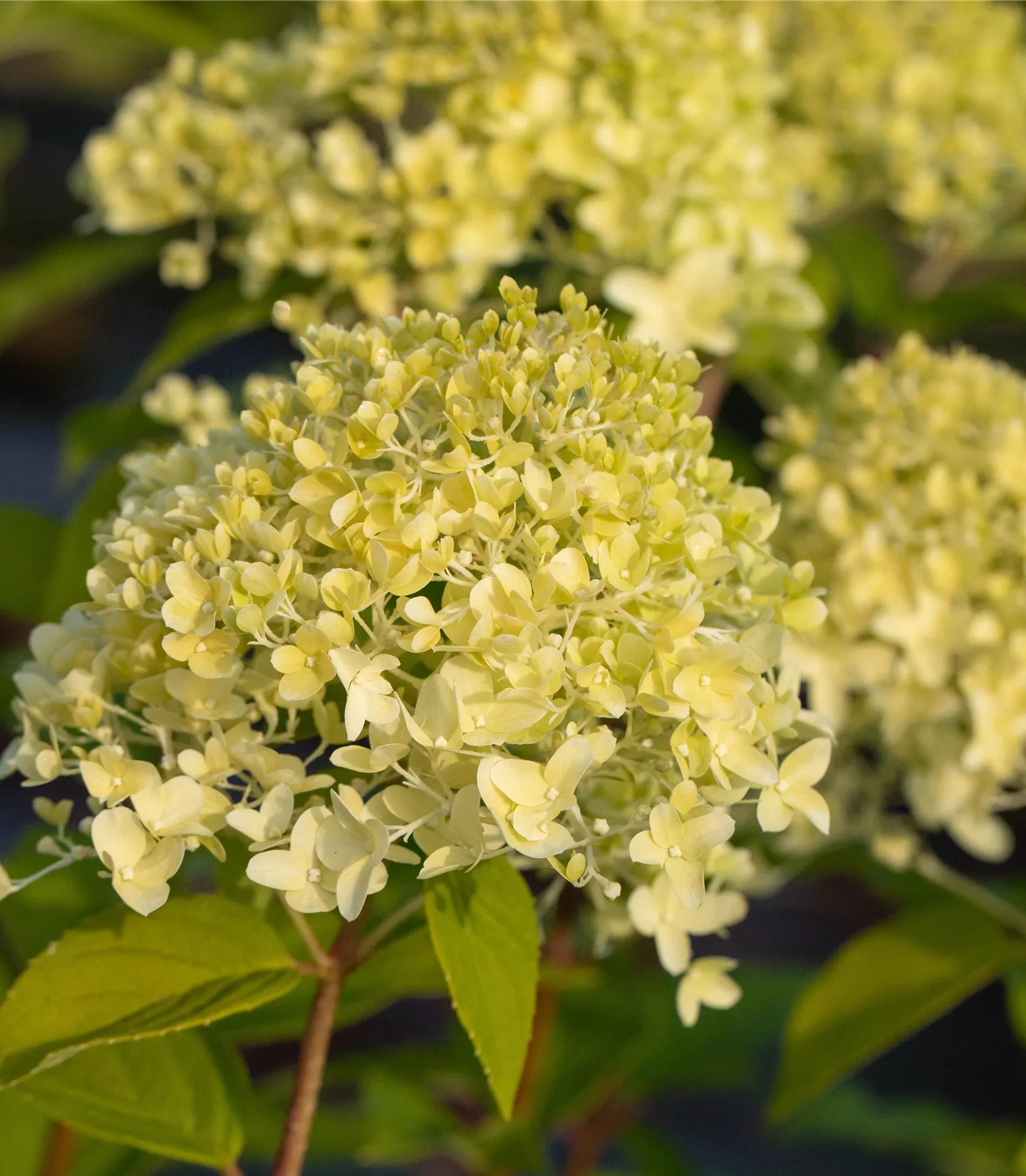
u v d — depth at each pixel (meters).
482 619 0.84
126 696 0.91
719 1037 1.33
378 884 0.84
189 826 0.85
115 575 0.87
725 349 1.07
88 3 1.28
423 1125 1.17
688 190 1.07
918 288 1.45
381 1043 2.14
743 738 0.85
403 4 1.06
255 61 1.12
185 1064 0.93
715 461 0.89
